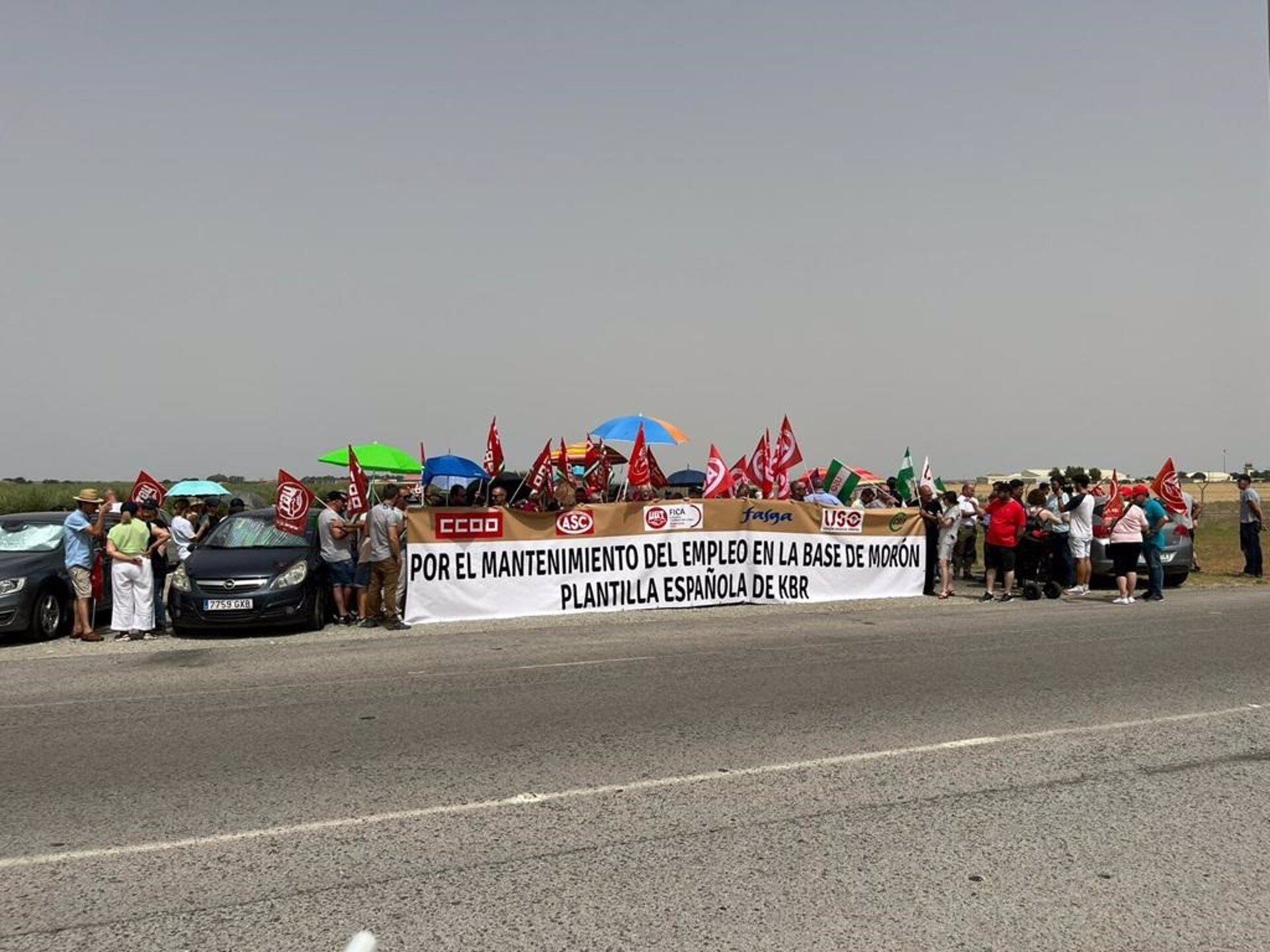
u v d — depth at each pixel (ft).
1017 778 20.61
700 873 15.70
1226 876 15.62
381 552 45.78
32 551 44.21
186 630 45.29
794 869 15.83
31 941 13.58
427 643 40.63
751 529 52.95
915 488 63.00
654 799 19.34
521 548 48.65
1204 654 35.47
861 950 13.19
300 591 43.57
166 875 15.83
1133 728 24.76
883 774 20.89
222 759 22.53
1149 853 16.52
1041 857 16.37
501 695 29.17
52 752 23.40
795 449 55.26
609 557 50.24
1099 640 39.22
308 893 15.06
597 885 15.28
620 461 66.64
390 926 13.93
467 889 15.16
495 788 20.13
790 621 46.21
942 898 14.79
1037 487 62.23
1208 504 174.60
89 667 35.78
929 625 44.27
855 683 30.58
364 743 23.79
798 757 22.22
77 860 16.48
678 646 38.68
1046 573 56.49
